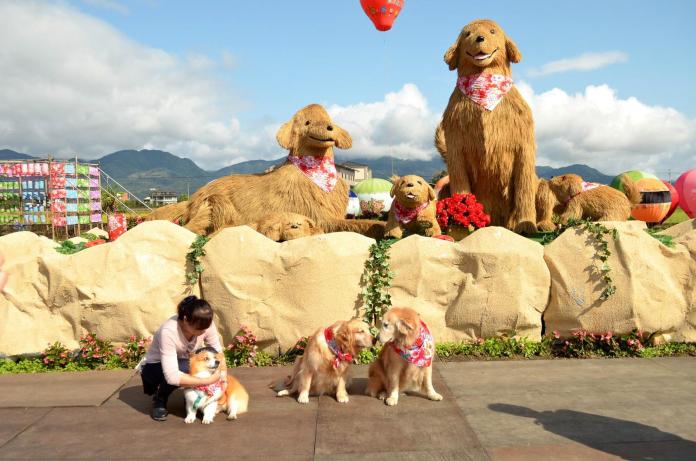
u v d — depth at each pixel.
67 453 3.67
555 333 5.89
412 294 5.82
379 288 5.74
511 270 5.75
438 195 9.56
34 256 5.89
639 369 5.30
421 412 4.27
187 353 4.44
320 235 5.78
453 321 5.87
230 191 7.70
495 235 5.82
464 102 8.05
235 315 5.71
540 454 3.51
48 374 5.50
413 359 4.39
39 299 5.87
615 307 5.74
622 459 3.44
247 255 5.71
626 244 5.78
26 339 5.79
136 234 5.88
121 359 5.75
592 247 5.84
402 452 3.56
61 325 5.87
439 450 3.59
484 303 5.79
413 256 5.77
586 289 5.79
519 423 4.02
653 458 3.45
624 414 4.18
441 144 9.91
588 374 5.16
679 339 5.97
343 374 4.58
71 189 26.38
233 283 5.71
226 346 5.80
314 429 3.97
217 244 5.80
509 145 7.93
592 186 8.73
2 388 5.06
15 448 3.76
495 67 8.06
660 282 5.84
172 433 3.97
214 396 4.20
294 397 4.68
